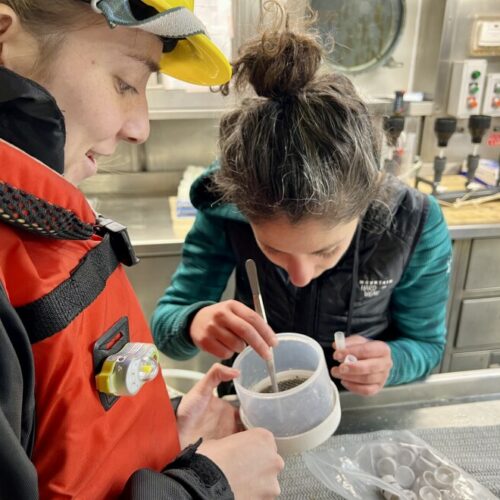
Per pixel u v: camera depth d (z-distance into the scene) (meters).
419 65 1.89
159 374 0.57
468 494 0.59
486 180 1.87
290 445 0.62
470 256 1.62
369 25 1.73
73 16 0.39
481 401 0.79
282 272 0.95
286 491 0.62
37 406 0.38
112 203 1.89
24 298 0.36
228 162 0.72
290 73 0.68
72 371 0.38
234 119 0.74
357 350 0.86
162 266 1.60
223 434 0.71
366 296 0.96
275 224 0.67
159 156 1.97
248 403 0.64
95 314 0.42
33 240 0.39
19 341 0.34
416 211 0.92
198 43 0.50
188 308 0.96
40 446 0.39
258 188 0.65
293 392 0.61
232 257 1.09
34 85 0.37
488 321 1.74
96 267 0.43
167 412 0.57
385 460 0.64
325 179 0.62
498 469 0.64
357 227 0.86
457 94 1.89
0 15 0.38
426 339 1.03
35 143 0.39
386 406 0.78
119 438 0.45
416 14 1.78
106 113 0.43
